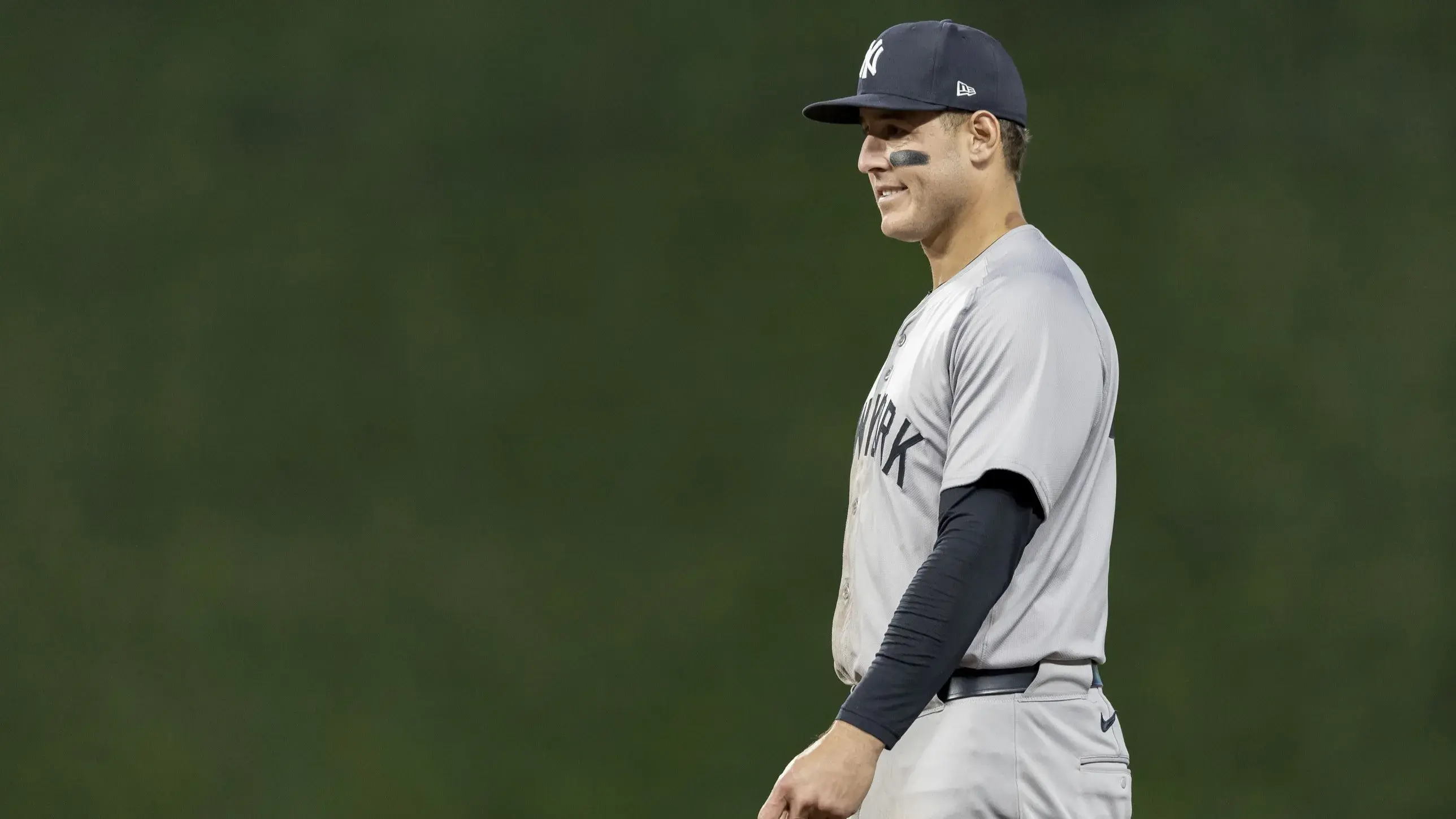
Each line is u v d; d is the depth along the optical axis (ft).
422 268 65.57
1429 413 60.18
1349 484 60.18
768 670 61.41
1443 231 61.11
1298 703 59.00
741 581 62.28
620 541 63.16
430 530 63.77
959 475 19.12
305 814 61.72
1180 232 62.44
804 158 65.00
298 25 66.80
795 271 64.39
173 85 66.69
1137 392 61.67
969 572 18.44
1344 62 62.28
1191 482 60.80
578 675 62.18
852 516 22.27
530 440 64.23
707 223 65.05
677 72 65.82
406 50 66.59
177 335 65.36
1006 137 22.24
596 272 65.10
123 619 63.36
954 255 22.38
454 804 61.62
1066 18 63.98
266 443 64.59
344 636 63.16
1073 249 63.00
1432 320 60.70
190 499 64.23
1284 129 62.44
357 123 66.39
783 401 63.52
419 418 64.59
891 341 63.46
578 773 61.46
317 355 65.16
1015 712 19.98
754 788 60.44
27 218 66.08
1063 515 20.42
